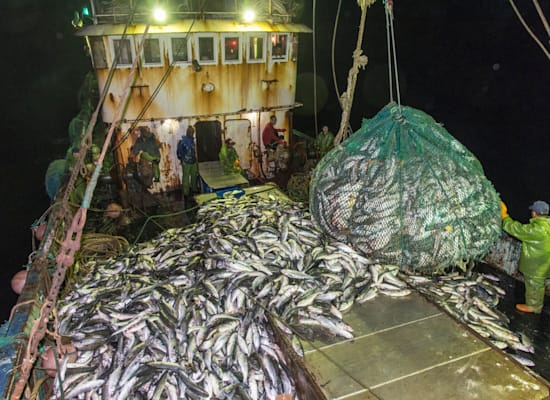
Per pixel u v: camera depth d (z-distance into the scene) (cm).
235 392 530
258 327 584
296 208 871
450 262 607
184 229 897
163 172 1495
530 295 816
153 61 1357
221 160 1459
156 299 640
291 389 539
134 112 1395
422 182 595
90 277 778
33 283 680
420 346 527
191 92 1426
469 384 472
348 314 584
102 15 1301
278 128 1590
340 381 479
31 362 479
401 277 667
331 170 665
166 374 545
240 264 661
